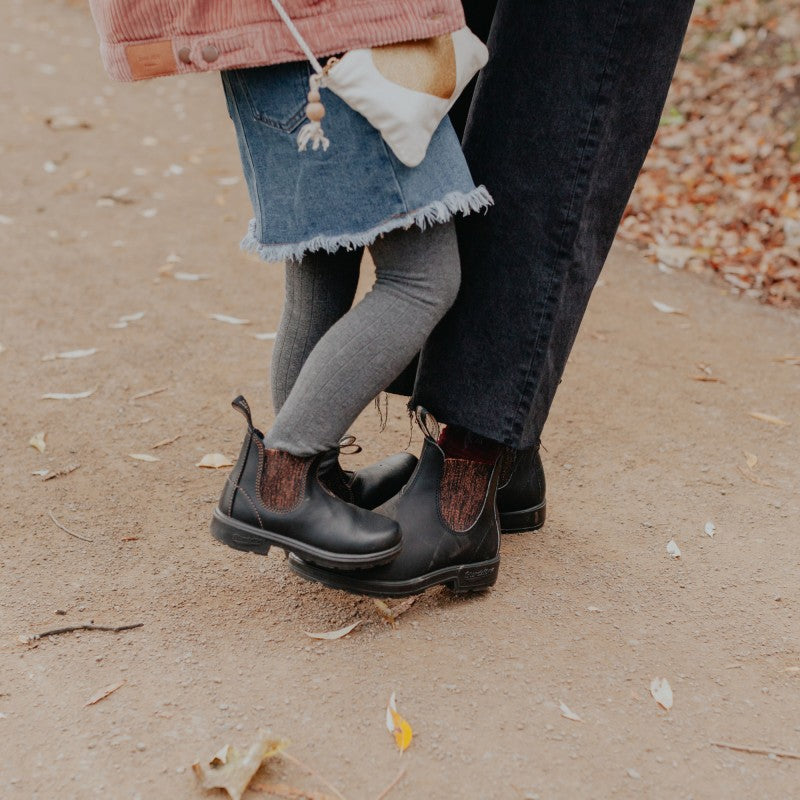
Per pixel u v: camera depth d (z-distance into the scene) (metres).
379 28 1.37
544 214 1.62
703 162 4.75
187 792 1.34
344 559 1.62
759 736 1.49
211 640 1.68
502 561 1.95
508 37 1.60
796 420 2.69
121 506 2.12
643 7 1.51
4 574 1.85
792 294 3.78
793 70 4.96
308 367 1.60
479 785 1.37
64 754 1.40
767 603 1.84
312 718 1.49
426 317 1.57
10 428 2.45
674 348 3.20
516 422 1.70
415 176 1.45
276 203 1.50
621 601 1.83
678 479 2.33
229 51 1.38
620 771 1.41
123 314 3.24
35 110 5.95
